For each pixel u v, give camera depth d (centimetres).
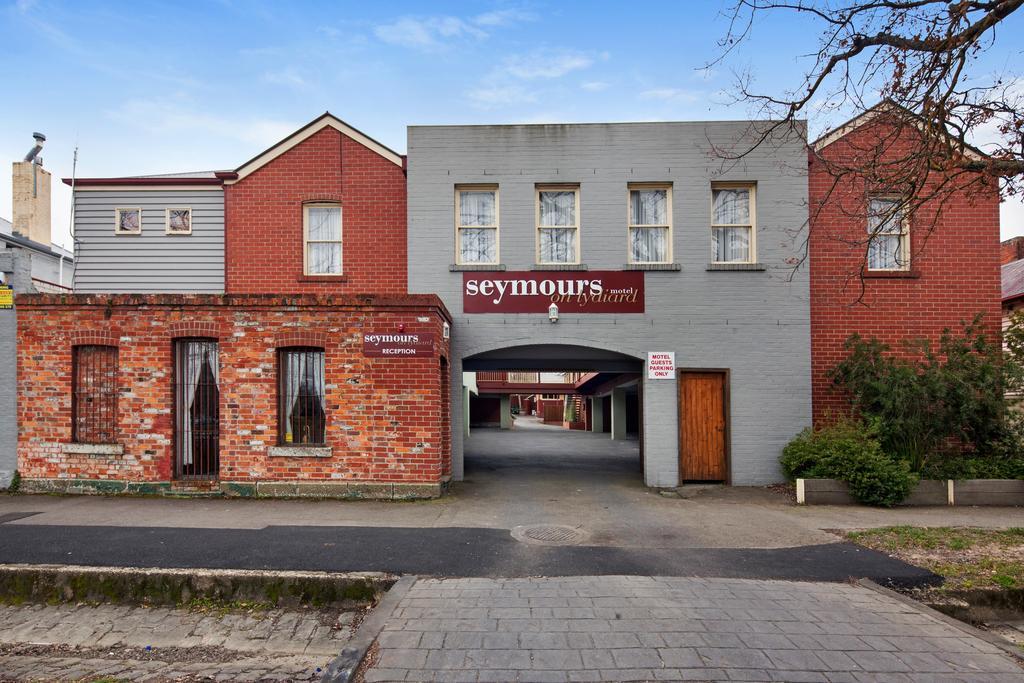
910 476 966
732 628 489
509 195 1216
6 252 1080
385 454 987
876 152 779
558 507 945
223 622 559
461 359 1195
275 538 718
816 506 966
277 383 997
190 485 979
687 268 1195
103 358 1006
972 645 467
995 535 750
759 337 1184
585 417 3297
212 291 1286
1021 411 1052
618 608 527
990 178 723
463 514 875
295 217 1288
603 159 1216
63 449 990
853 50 730
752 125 1200
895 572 620
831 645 462
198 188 1302
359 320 998
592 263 1202
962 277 1230
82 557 640
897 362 1143
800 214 1196
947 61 657
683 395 1186
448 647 455
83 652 522
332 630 548
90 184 1306
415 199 1216
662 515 892
